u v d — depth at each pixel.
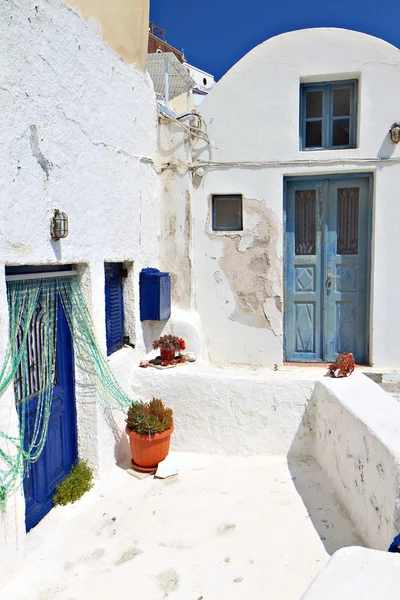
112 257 4.55
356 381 4.49
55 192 3.49
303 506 3.88
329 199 6.15
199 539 3.49
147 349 5.60
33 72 3.19
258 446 4.77
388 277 5.92
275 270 6.12
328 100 6.04
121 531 3.59
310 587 1.90
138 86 5.23
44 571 3.13
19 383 3.36
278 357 6.20
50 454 3.86
